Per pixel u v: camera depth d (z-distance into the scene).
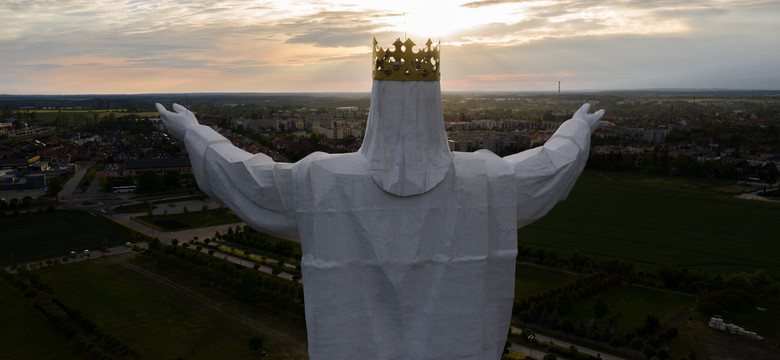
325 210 19.53
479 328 20.89
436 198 20.12
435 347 20.59
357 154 20.55
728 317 59.09
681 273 69.00
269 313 59.72
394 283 19.98
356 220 19.72
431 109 19.80
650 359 49.91
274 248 83.19
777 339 54.25
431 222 20.22
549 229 99.75
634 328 56.78
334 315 19.94
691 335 55.22
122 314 59.34
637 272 70.81
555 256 78.25
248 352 50.97
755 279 67.62
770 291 64.94
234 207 20.73
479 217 20.33
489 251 20.80
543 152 21.48
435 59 19.55
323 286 19.70
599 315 58.09
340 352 20.20
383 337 20.48
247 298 62.97
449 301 20.52
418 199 20.00
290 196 20.02
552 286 69.56
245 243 87.00
